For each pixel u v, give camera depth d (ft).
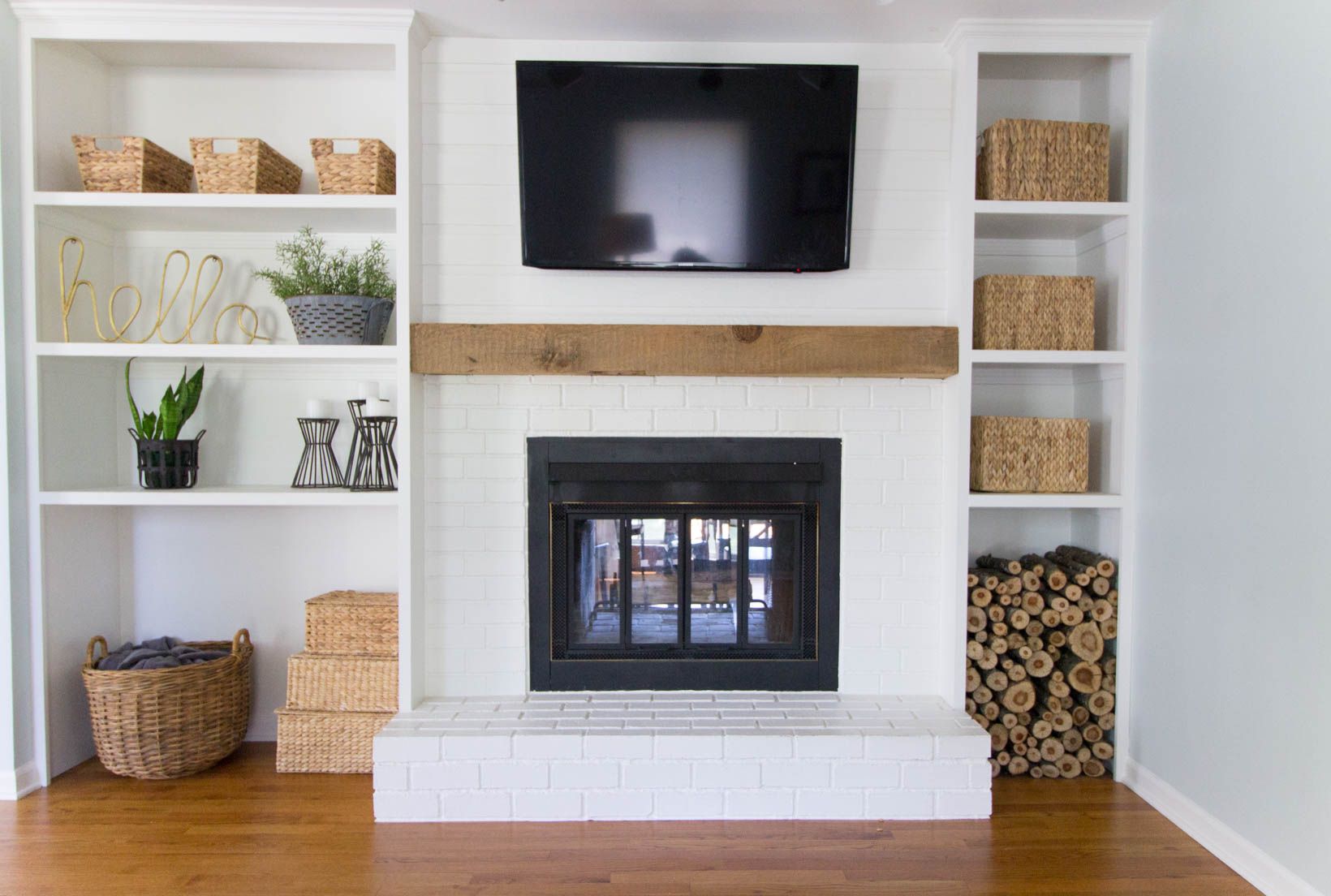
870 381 8.65
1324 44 5.84
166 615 9.36
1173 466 7.60
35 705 8.09
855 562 8.66
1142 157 8.11
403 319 8.09
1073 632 8.40
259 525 9.37
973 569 9.05
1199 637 7.22
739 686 8.71
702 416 8.62
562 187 8.14
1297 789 6.07
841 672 8.68
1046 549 9.46
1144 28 8.00
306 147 9.11
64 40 8.03
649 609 8.84
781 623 8.84
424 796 7.50
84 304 8.69
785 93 8.07
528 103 8.05
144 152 8.05
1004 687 8.47
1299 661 6.07
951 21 8.02
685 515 8.72
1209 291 7.09
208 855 6.86
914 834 7.27
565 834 7.28
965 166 8.14
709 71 8.04
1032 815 7.63
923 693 8.70
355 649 8.59
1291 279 6.15
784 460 8.63
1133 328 8.18
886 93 8.48
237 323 9.21
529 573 8.66
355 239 9.20
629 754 7.53
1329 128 5.79
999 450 8.43
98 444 8.91
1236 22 6.75
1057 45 8.11
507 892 6.34
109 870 6.62
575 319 8.50
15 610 7.90
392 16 7.89
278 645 9.40
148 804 7.75
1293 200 6.13
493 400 8.59
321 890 6.36
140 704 8.01
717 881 6.50
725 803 7.55
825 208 8.19
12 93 7.84
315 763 8.46
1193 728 7.29
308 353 8.03
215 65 8.91
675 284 8.54
